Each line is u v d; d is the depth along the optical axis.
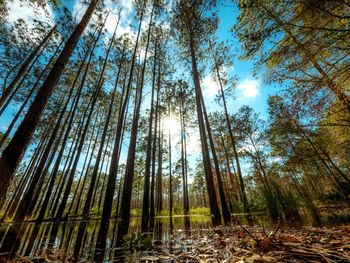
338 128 6.46
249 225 4.07
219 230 3.66
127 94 9.41
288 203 4.22
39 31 10.65
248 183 21.38
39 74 12.80
